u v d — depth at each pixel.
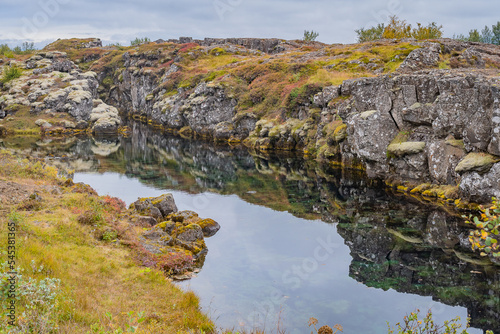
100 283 13.55
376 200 29.70
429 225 23.78
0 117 79.62
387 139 32.88
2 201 19.14
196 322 12.12
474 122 24.98
